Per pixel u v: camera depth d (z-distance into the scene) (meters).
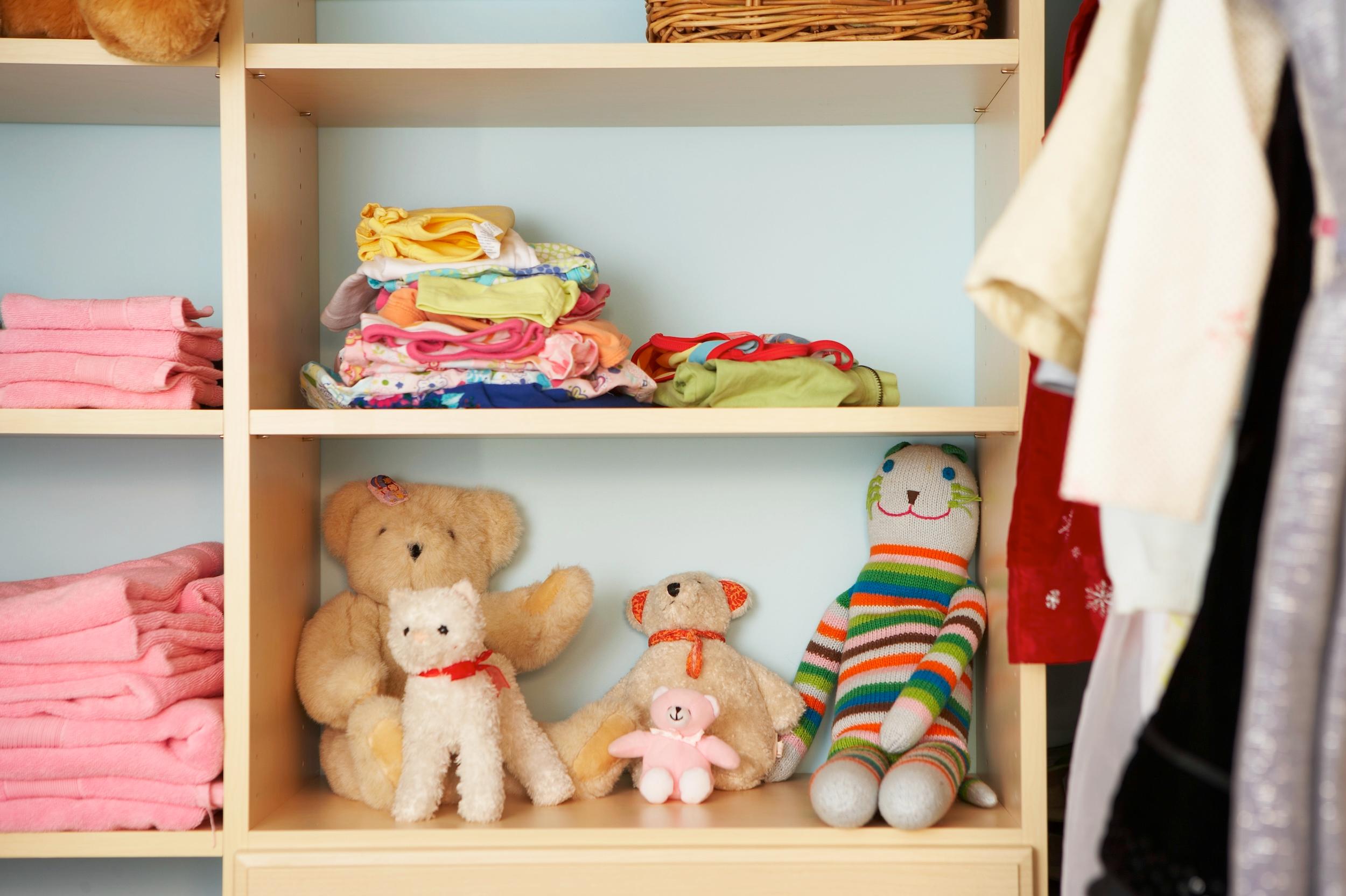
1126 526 0.74
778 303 1.38
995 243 0.70
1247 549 0.65
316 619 1.26
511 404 1.14
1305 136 0.64
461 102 1.25
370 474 1.37
